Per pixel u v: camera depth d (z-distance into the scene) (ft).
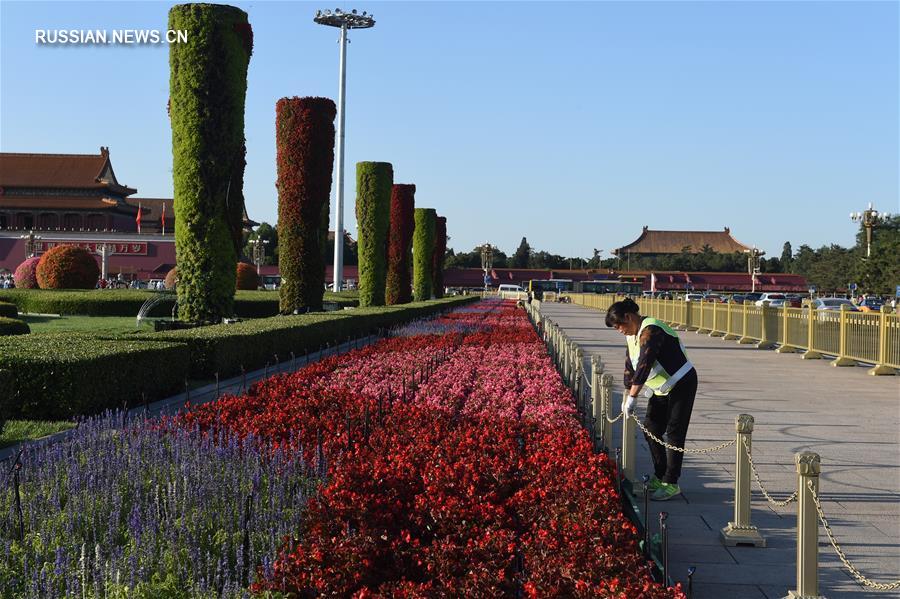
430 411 31.78
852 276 291.99
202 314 66.33
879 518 24.20
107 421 28.78
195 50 65.82
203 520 18.74
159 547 17.17
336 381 41.27
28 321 97.19
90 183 329.93
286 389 36.96
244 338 50.83
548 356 56.34
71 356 34.17
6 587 15.25
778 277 379.76
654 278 373.81
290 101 89.66
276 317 72.18
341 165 165.37
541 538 16.79
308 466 23.53
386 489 20.34
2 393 28.94
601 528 17.24
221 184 66.59
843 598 18.02
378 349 57.77
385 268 127.34
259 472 22.48
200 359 47.01
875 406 46.85
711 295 287.07
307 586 15.07
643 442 35.19
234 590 14.90
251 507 19.15
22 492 20.35
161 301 113.19
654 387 25.73
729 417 42.57
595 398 33.06
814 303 152.15
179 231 66.54
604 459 23.62
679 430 25.71
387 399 35.09
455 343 64.34
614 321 26.43
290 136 90.02
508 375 45.24
